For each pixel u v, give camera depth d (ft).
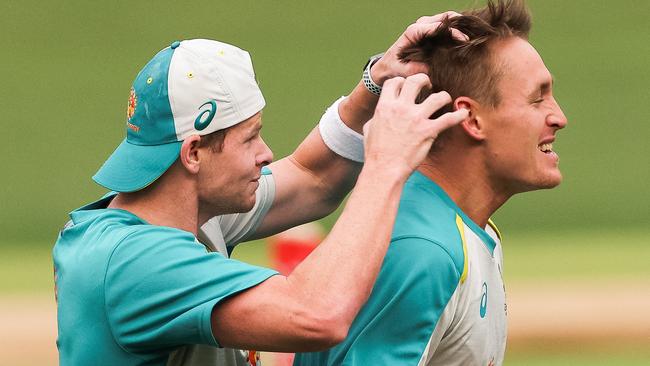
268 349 34.01
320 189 45.19
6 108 190.60
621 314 101.24
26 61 204.85
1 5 219.20
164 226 36.81
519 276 117.29
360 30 213.66
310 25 215.92
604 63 201.16
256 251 123.54
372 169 35.04
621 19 214.48
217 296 33.83
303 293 33.55
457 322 37.83
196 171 36.83
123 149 37.63
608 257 126.72
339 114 44.27
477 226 39.22
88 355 35.27
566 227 145.38
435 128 35.58
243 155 37.40
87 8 219.20
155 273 34.37
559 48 206.08
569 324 98.37
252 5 221.87
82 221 37.37
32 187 166.09
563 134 179.42
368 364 36.24
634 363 87.97
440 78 38.63
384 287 36.55
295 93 193.06
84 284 35.27
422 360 36.45
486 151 38.65
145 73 37.24
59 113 188.96
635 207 153.89
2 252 138.51
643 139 176.65
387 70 41.19
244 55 38.06
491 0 39.32
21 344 96.02
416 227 37.22
